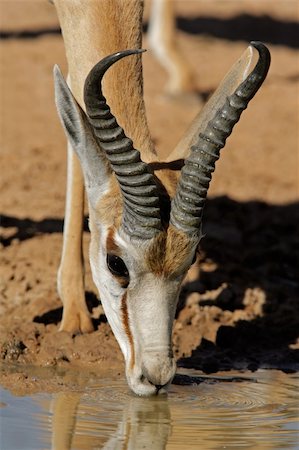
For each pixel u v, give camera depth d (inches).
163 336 820.0
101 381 918.4
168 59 2084.2
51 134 1815.9
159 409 845.2
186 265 818.8
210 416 836.6
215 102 877.8
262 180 1702.8
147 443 764.0
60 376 928.3
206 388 918.4
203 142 812.0
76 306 1023.6
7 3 2891.2
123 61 933.8
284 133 1969.7
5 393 869.8
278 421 829.8
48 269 1185.4
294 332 1095.0
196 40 2684.5
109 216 847.7
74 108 841.5
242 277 1231.5
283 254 1341.0
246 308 1140.5
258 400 887.7
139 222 808.3
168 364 816.9
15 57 2281.0
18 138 1770.4
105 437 773.9
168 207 829.8
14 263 1194.6
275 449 763.4
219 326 1059.3
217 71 2354.8
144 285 818.8
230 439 781.3
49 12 2815.0
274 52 2647.6
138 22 963.3
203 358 1014.4
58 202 1476.4
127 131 908.0
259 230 1446.9
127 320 832.9
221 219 1472.7
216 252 1309.1
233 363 1008.9
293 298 1186.6
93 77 780.0
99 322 1044.5
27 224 1358.3
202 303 1128.2
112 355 980.6
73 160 1004.6
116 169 808.9
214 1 3186.5
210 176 812.6
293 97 2213.3
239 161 1797.5
